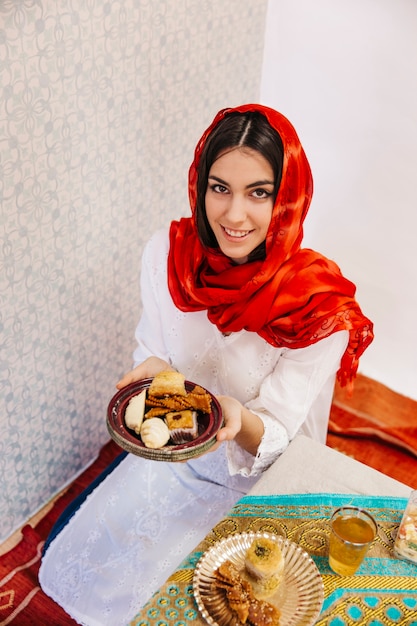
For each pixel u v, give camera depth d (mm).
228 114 1428
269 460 1572
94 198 1987
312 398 1609
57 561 1637
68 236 1928
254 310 1554
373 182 2568
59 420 2182
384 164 2514
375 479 1345
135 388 1413
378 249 2658
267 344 1627
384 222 2602
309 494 1304
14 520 2156
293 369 1595
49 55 1635
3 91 1542
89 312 2145
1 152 1599
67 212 1889
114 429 1291
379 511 1274
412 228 2537
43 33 1593
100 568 1578
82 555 1613
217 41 2367
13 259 1755
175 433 1282
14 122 1604
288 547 1185
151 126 2158
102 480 1841
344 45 2447
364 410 2672
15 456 2045
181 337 1742
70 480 2365
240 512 1269
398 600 1121
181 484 1731
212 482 1744
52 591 1608
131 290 2350
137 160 2145
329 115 2584
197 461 1757
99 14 1749
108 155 1985
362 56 2420
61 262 1936
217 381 1741
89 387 2279
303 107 2650
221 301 1589
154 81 2092
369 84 2443
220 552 1180
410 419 2629
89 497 1716
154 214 2355
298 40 2553
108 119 1932
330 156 2643
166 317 1759
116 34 1842
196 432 1297
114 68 1882
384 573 1167
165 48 2090
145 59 2010
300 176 1435
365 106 2482
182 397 1360
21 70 1569
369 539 1163
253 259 1573
